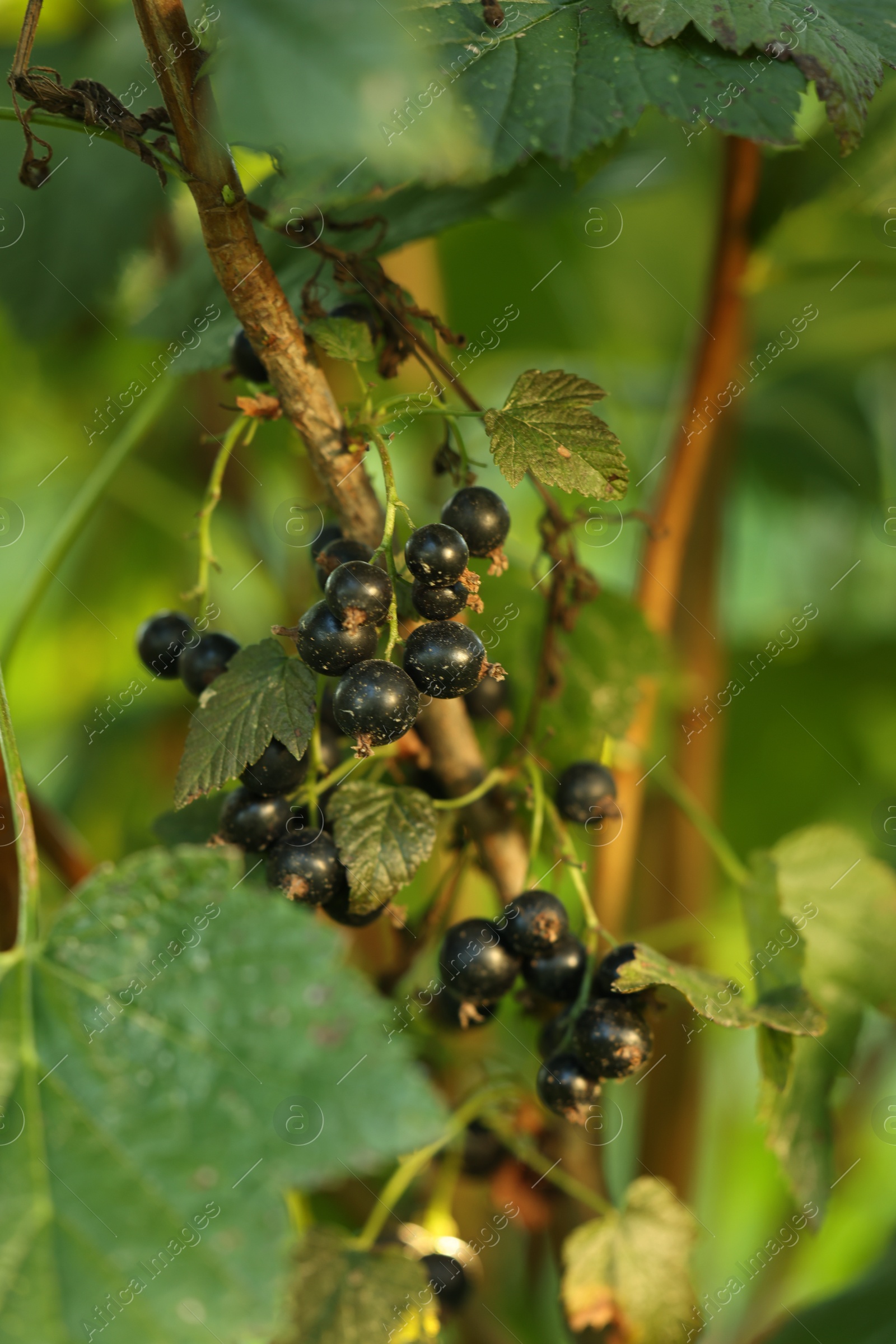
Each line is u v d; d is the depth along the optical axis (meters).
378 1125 0.60
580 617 0.71
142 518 1.04
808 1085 0.69
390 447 0.93
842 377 1.09
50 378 0.98
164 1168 0.61
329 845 0.65
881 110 0.74
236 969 0.61
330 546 0.65
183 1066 0.61
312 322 0.65
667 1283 0.67
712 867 0.89
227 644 0.67
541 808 0.67
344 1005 0.61
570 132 0.65
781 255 0.93
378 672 0.63
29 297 0.81
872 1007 0.70
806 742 1.03
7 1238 0.60
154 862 0.62
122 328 0.86
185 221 0.87
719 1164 1.04
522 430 0.64
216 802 0.68
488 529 0.65
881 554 1.09
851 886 0.71
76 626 1.06
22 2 0.84
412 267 0.79
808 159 0.74
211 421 0.86
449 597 0.64
